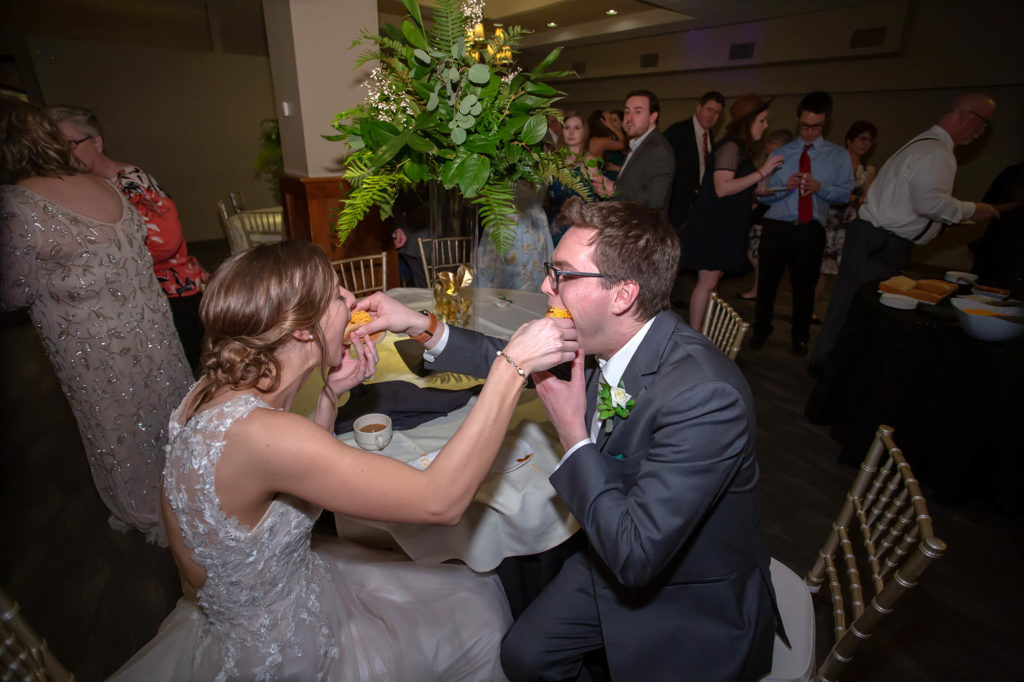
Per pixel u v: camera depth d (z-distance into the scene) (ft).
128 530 6.79
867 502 4.09
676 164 13.82
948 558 6.70
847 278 10.43
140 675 3.26
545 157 5.13
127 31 23.52
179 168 24.71
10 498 7.63
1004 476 7.22
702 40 23.40
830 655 3.63
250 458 2.76
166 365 6.27
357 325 4.18
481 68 4.41
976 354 6.98
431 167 4.89
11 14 20.81
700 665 3.43
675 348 3.54
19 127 4.86
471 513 3.85
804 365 12.30
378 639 3.61
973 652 5.54
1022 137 17.31
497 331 6.14
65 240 5.10
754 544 3.60
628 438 3.55
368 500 2.81
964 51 17.02
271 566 3.12
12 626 2.92
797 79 21.50
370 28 10.03
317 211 10.32
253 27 25.35
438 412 4.46
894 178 9.59
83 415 5.83
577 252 3.41
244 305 2.86
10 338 13.00
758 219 17.01
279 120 10.95
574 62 29.76
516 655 3.84
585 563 4.17
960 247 20.01
